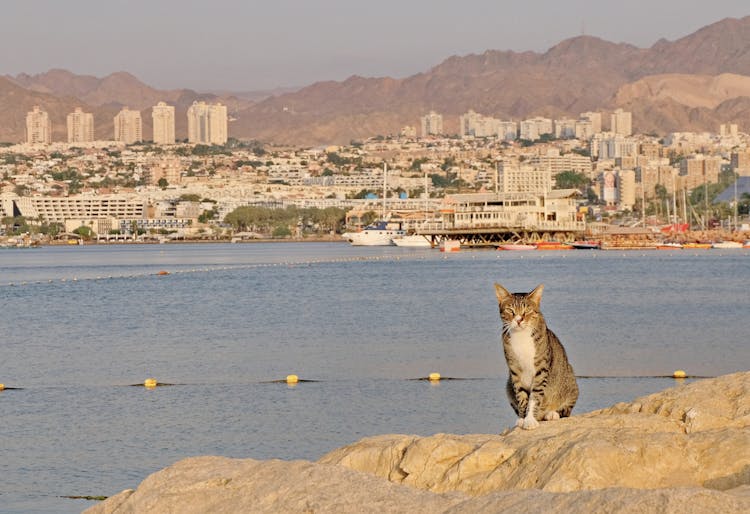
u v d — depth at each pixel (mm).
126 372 82062
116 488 46188
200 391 71625
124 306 157500
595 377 75875
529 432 22016
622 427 21875
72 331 119562
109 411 64438
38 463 50906
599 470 18781
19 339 111812
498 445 21297
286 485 16750
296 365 84500
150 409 64938
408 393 69438
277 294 179125
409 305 149125
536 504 14531
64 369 84812
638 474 18859
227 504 16938
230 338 108000
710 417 21812
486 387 71500
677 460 19094
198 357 91438
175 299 171125
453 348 94938
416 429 58000
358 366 83188
